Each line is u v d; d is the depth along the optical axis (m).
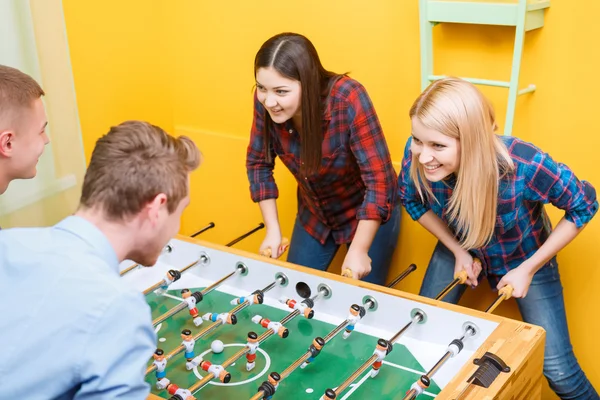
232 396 1.76
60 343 1.21
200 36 3.29
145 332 1.27
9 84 1.81
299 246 2.81
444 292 2.20
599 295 2.61
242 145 3.31
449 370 1.82
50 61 2.77
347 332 1.98
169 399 1.64
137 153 1.33
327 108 2.32
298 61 2.19
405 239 2.95
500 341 1.75
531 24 2.38
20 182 2.73
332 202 2.62
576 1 2.38
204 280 2.34
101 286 1.24
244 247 3.49
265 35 3.10
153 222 1.35
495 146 2.03
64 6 2.91
